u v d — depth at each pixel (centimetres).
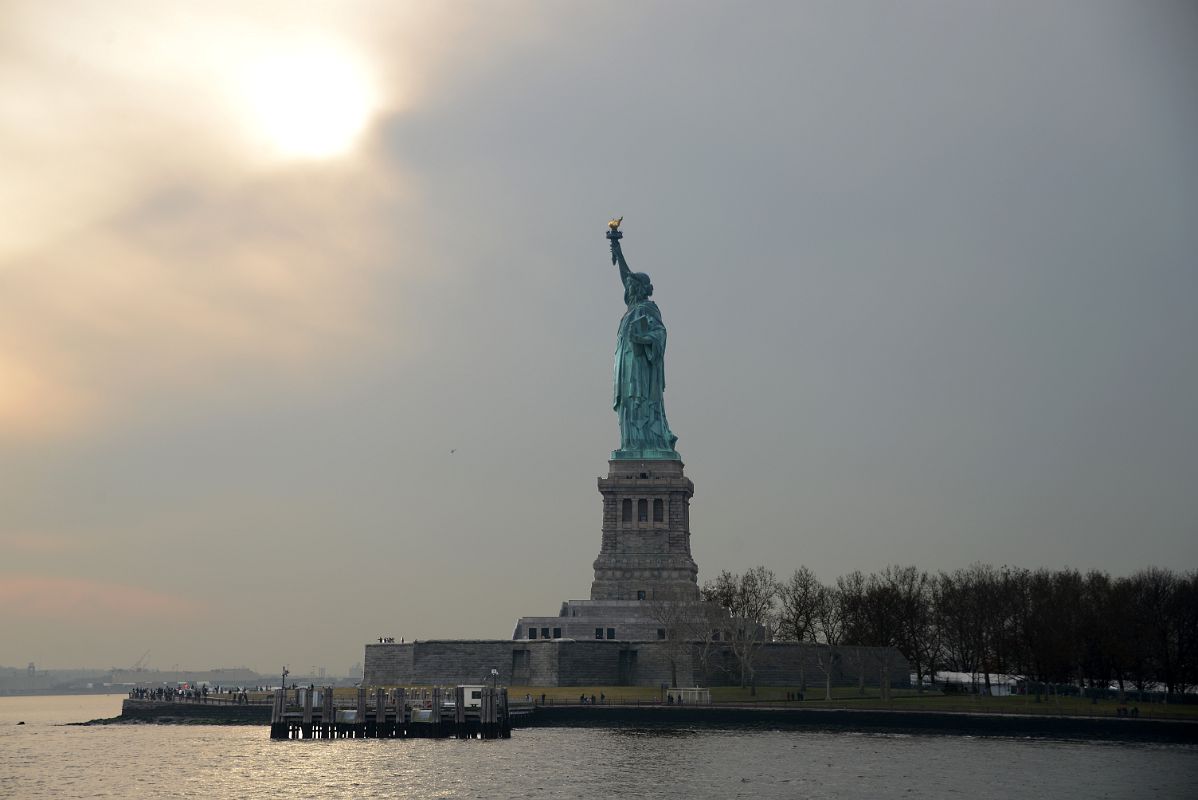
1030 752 19325
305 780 17275
